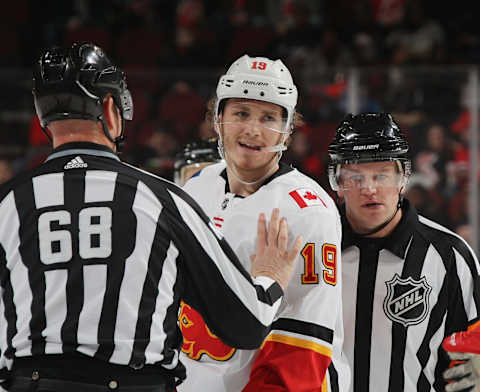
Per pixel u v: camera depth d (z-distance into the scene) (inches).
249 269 297.9
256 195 304.5
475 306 313.4
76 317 228.2
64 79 243.6
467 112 769.6
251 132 294.8
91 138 249.9
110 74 250.7
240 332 251.9
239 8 1338.6
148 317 233.0
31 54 1213.7
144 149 797.9
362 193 309.7
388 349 317.1
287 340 283.3
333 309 288.4
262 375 286.4
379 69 787.4
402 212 325.1
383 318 318.3
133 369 230.1
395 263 319.0
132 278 233.6
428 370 316.8
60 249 235.1
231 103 300.2
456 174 772.6
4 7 1285.7
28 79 807.1
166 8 1320.1
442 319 317.4
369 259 321.1
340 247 304.8
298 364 279.9
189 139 798.5
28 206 242.5
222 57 1182.3
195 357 304.0
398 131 311.9
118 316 229.8
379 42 1200.2
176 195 250.2
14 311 234.8
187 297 252.2
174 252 242.8
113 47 1216.2
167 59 1151.6
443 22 1261.1
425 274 317.4
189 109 802.2
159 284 237.9
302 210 292.5
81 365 226.2
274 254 269.1
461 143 771.4
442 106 775.1
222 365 298.7
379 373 318.0
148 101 805.2
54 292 231.5
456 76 772.6
